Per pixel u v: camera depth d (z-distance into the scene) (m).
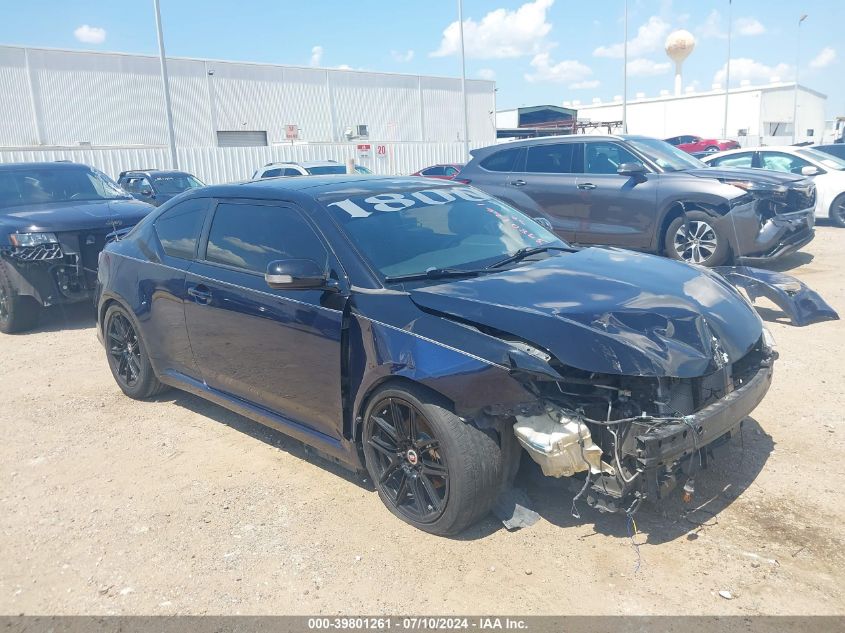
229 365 4.39
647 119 58.75
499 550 3.29
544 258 4.11
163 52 21.11
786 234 8.55
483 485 3.22
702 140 34.12
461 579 3.09
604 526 3.43
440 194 4.58
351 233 3.84
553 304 3.25
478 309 3.26
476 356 3.12
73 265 7.75
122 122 35.44
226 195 4.59
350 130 34.88
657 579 3.02
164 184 16.66
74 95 33.97
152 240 5.07
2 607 3.08
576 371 3.07
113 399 5.58
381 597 3.01
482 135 50.09
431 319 3.33
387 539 3.43
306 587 3.10
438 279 3.68
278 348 3.97
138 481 4.16
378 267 3.68
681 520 3.45
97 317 5.66
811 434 4.32
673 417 3.04
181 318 4.68
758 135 49.56
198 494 3.96
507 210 4.74
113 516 3.77
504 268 3.88
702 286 3.72
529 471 3.64
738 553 3.17
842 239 11.94
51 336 7.76
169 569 3.28
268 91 40.09
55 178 9.03
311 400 3.87
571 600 2.92
